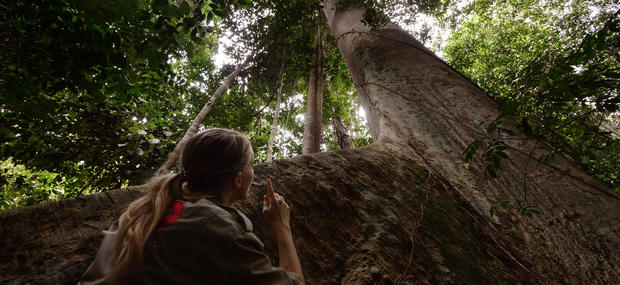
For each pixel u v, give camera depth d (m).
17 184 5.65
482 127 2.64
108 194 1.27
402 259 1.53
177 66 7.10
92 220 1.15
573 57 1.32
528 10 9.57
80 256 1.03
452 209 2.05
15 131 3.86
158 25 2.89
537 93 1.44
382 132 3.16
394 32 4.77
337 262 1.41
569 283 1.62
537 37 8.31
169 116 5.73
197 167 0.78
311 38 8.59
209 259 0.60
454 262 1.63
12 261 0.94
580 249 1.75
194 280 0.58
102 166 4.52
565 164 2.23
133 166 4.55
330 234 1.54
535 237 1.88
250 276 0.61
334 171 1.98
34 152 4.12
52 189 6.16
